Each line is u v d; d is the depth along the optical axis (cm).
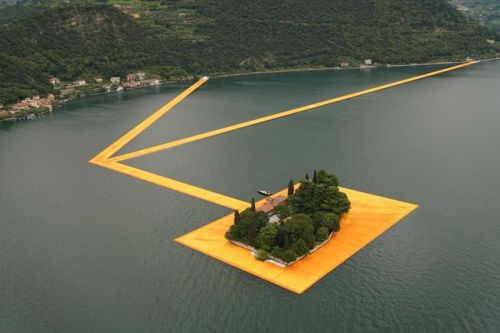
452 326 13400
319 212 17875
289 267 15850
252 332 13400
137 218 19612
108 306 14488
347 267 15838
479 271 15688
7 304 14700
